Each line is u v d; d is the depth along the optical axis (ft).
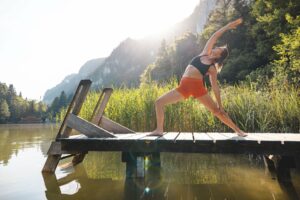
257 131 22.18
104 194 10.62
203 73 13.48
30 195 10.57
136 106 25.30
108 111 26.35
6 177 13.48
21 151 22.30
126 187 11.64
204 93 13.64
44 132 50.67
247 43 93.25
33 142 29.60
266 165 14.87
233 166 15.75
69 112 14.52
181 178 13.12
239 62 87.10
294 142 11.43
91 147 13.48
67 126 14.40
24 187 11.71
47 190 11.27
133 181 12.68
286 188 11.23
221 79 90.02
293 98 22.52
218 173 14.02
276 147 11.62
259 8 79.77
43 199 10.07
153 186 11.71
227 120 13.82
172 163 16.78
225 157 18.75
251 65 83.46
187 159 18.11
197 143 12.17
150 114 24.45
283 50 47.70
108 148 13.17
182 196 10.27
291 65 42.83
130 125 24.95
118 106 26.16
